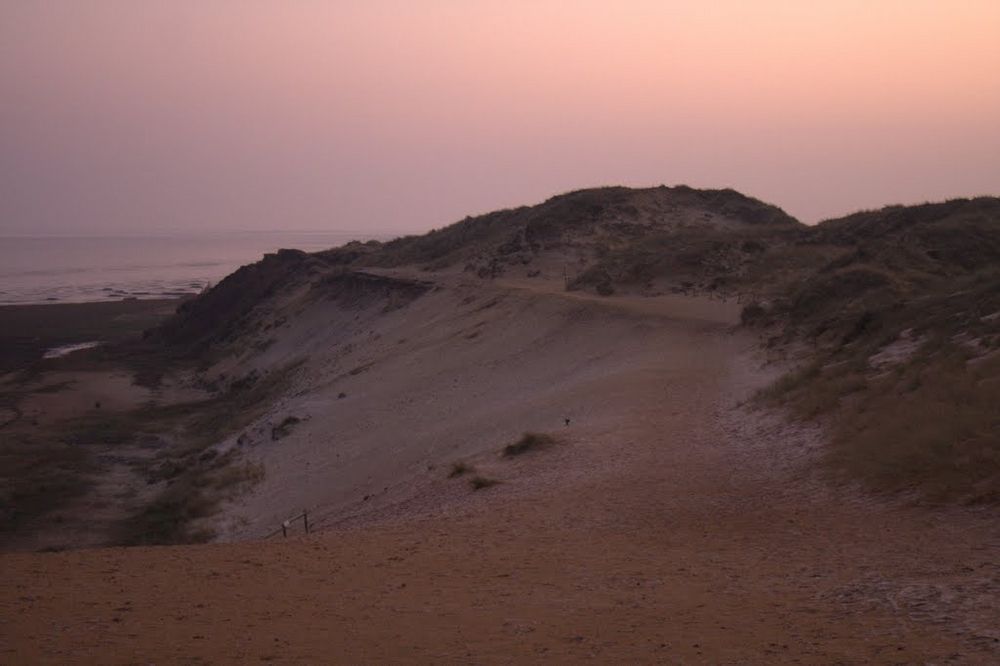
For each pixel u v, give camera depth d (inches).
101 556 557.3
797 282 1731.1
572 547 538.3
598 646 324.8
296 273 3860.7
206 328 3823.8
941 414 639.1
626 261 2236.7
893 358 920.3
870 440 662.5
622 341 1528.1
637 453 828.6
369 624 370.0
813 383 922.7
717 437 847.7
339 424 1569.9
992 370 724.7
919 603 354.9
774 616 355.3
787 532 529.0
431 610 393.4
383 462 1223.5
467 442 1154.7
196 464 1637.6
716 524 572.1
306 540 622.8
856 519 535.8
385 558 529.0
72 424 2181.3
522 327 1836.9
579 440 922.1
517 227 3154.5
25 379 2908.5
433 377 1694.1
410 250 3708.2
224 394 2630.4
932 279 1450.5
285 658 320.2
